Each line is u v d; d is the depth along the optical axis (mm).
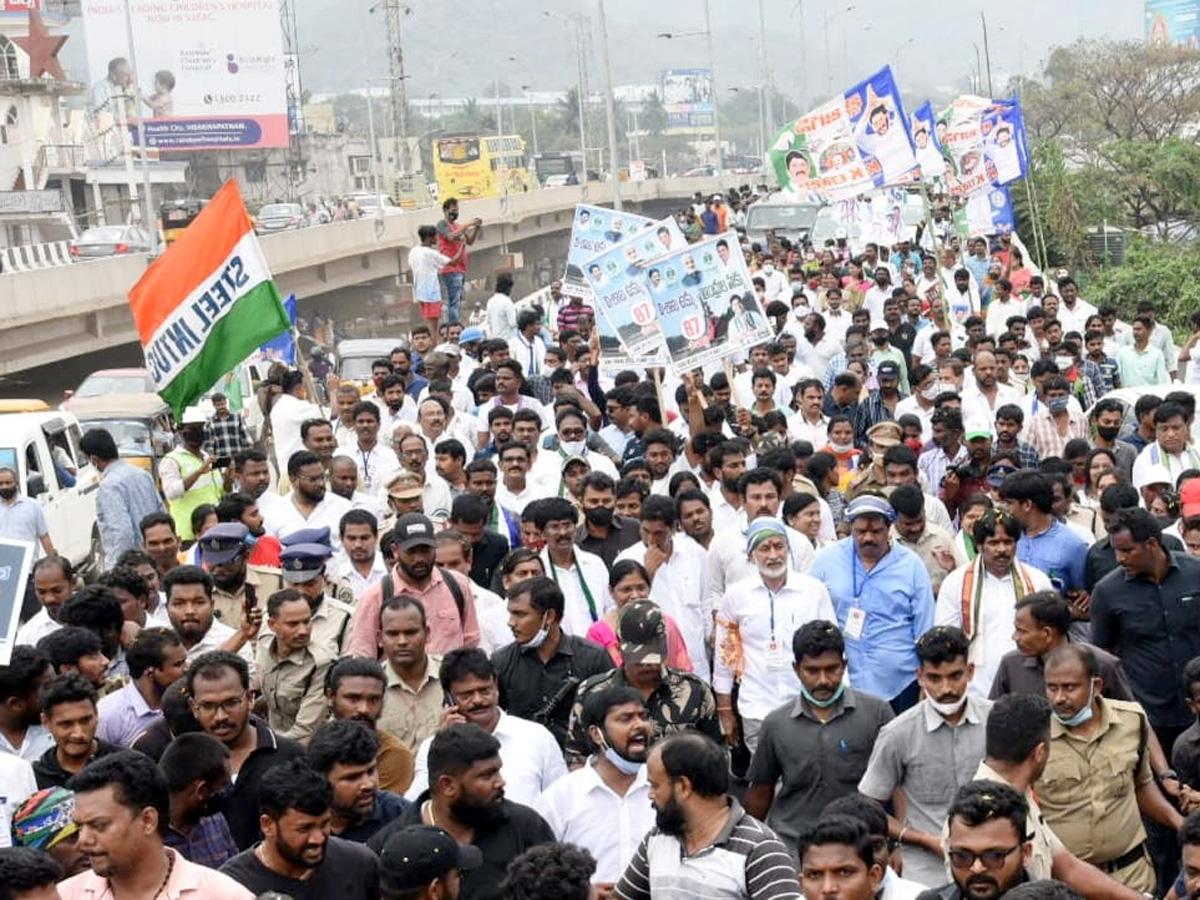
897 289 25984
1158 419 12492
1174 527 11461
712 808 6180
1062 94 74875
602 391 17578
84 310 36281
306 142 90312
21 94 66688
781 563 9359
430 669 8383
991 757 6617
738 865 6090
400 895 5762
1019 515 10047
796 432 15062
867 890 5566
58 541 19109
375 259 53344
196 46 62969
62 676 7398
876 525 9438
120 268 38094
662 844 6215
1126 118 73688
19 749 7957
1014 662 8289
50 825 6570
